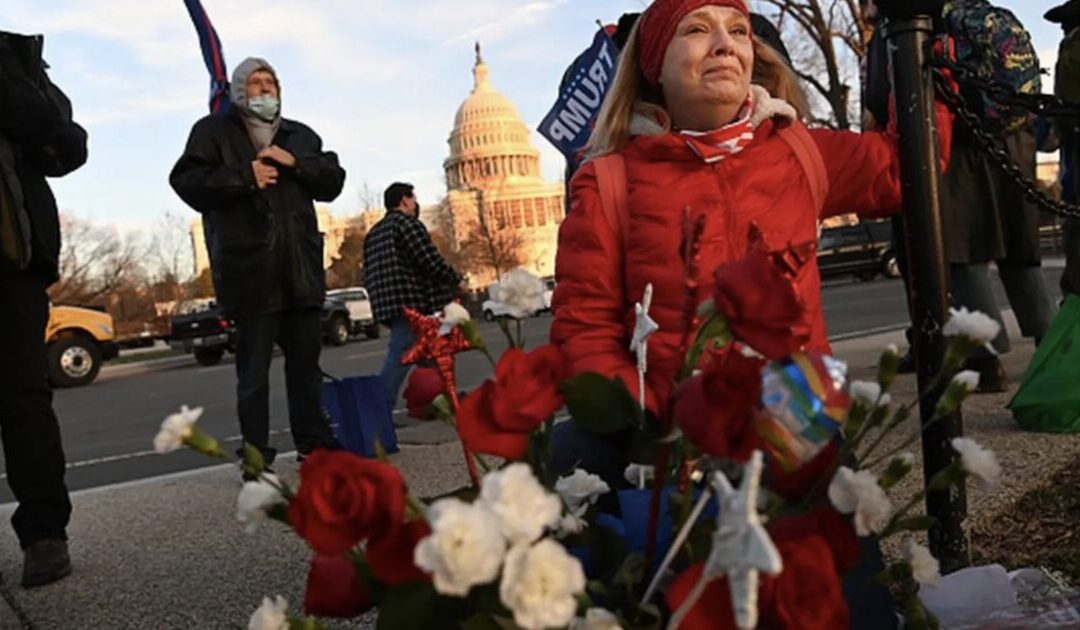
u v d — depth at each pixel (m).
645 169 2.13
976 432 3.89
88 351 17.38
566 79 4.38
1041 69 4.28
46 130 3.14
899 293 18.22
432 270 6.20
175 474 5.36
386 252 6.20
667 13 2.17
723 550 0.95
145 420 10.36
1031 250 4.84
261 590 2.93
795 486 1.31
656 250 2.02
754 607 0.91
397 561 1.14
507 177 88.81
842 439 1.47
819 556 1.10
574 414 1.30
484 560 0.97
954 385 1.30
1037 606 1.85
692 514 1.16
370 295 6.32
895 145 2.28
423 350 1.56
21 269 3.07
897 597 2.02
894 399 4.56
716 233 2.03
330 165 4.77
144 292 60.69
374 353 18.19
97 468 6.71
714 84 2.11
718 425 1.09
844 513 1.25
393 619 1.18
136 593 3.00
